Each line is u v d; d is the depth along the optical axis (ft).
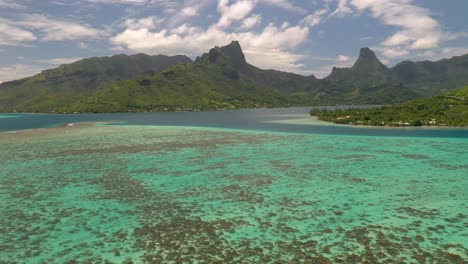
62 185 127.03
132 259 68.13
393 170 147.43
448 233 78.23
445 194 109.81
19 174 145.18
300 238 76.84
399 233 78.69
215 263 65.87
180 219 90.33
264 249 71.56
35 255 70.74
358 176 136.77
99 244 75.61
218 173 144.97
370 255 68.03
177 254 69.92
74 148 218.38
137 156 187.42
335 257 67.46
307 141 250.57
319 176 137.39
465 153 191.21
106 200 108.27
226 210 97.04
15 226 86.69
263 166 158.92
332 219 88.48
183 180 133.28
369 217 89.56
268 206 100.07
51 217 93.09
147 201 106.83
